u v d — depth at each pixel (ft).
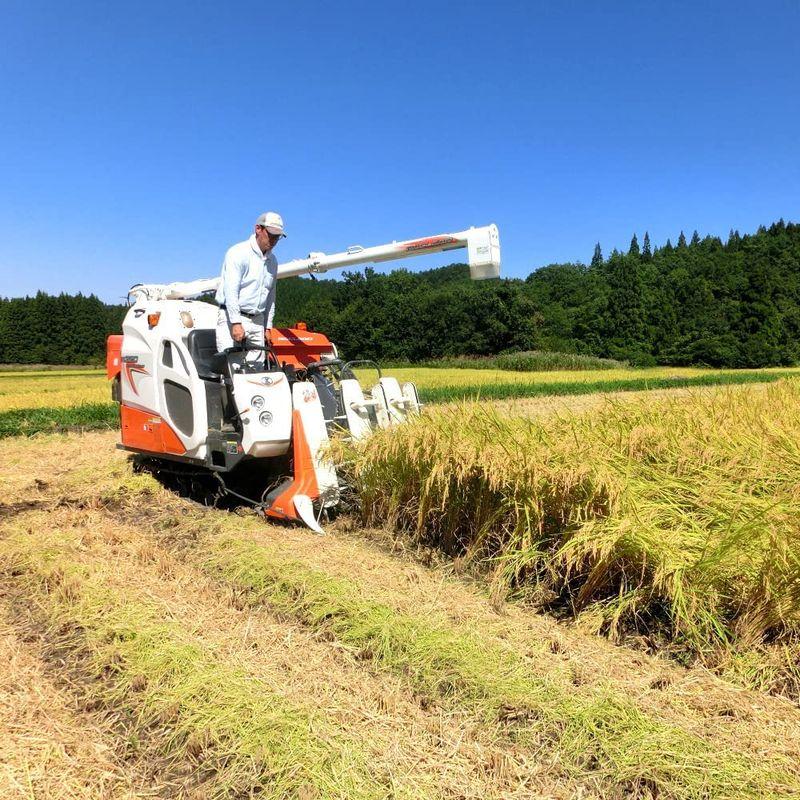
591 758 8.01
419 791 7.24
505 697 9.00
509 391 65.51
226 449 17.29
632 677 9.65
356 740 8.05
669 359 176.45
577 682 9.53
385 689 9.27
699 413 18.40
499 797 7.25
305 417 16.30
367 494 16.08
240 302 17.89
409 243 19.74
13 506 19.45
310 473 16.21
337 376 20.39
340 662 10.02
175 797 7.40
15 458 28.17
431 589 12.64
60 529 16.84
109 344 22.99
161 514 18.42
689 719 8.64
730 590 10.98
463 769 7.67
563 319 209.26
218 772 7.70
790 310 177.47
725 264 242.78
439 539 15.21
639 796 7.37
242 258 17.52
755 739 8.23
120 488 20.71
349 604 11.54
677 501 13.08
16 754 7.93
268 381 16.57
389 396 18.25
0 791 7.27
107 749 8.16
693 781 7.44
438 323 188.96
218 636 10.69
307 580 12.60
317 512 16.83
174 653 10.00
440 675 9.59
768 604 10.24
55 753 8.00
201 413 17.87
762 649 10.37
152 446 20.49
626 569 11.75
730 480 13.60
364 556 14.33
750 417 18.15
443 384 75.41
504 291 186.60
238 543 14.93
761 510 11.04
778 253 252.83
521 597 12.41
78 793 7.38
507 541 13.83
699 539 11.54
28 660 10.27
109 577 13.12
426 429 14.75
